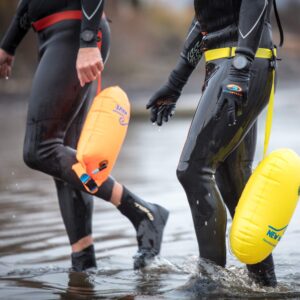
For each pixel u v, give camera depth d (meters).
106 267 12.59
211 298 10.05
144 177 23.70
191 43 11.45
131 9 136.00
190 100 73.69
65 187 12.50
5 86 81.88
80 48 11.55
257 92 10.22
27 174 25.27
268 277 10.66
